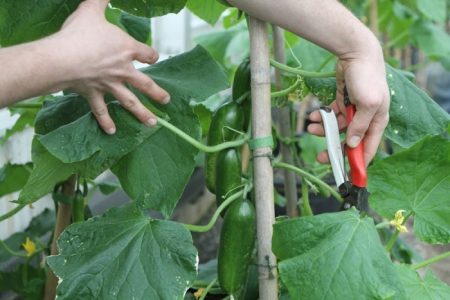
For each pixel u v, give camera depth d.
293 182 1.70
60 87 0.94
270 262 1.11
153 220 1.06
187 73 1.26
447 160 1.10
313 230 1.00
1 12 1.14
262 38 1.09
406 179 1.13
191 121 1.18
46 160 1.10
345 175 1.12
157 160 1.19
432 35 3.07
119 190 2.63
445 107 4.55
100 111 1.03
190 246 1.02
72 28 0.94
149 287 0.99
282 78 1.55
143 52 1.00
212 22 1.66
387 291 0.92
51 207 2.29
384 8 3.09
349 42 1.03
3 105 0.90
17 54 0.89
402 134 1.28
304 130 3.30
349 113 1.10
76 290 0.99
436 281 1.11
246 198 1.16
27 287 1.67
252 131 1.12
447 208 1.13
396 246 1.94
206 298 1.38
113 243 1.04
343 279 0.94
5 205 2.05
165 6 1.23
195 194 3.33
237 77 1.24
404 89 1.32
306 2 1.00
